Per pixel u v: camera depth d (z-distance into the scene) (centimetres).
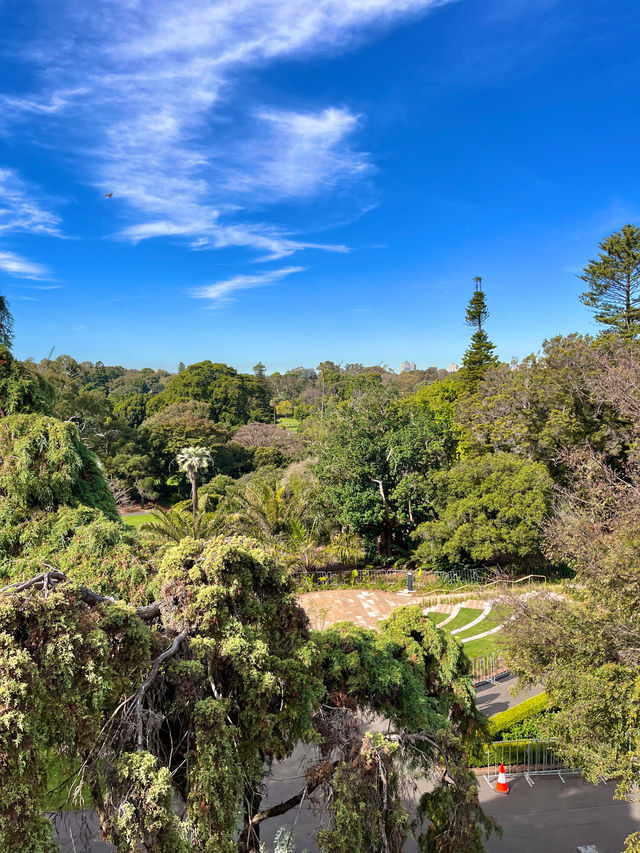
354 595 2778
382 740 883
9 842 526
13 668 561
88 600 714
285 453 6988
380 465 3316
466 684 1132
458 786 966
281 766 1482
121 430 6281
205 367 9944
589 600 1375
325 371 12644
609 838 1247
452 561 2873
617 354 3291
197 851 666
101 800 693
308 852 1150
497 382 4069
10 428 1176
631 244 4272
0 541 1095
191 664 739
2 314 1527
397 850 860
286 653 927
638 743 1056
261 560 918
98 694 619
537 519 2538
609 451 3064
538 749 1515
